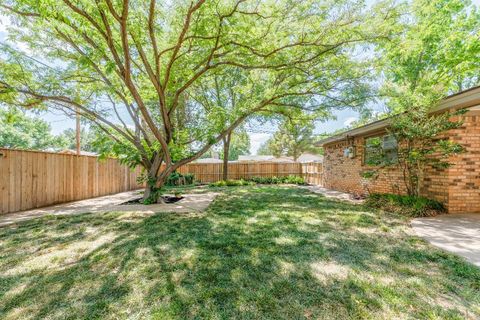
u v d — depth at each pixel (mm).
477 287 2074
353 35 5492
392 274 2334
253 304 1879
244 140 15484
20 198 5746
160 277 2328
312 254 2855
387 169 6867
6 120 6188
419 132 4809
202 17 4832
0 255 2916
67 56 6461
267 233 3729
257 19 5090
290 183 13961
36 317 1755
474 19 9711
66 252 3002
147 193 6961
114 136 7230
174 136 7312
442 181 4996
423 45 9891
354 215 4957
